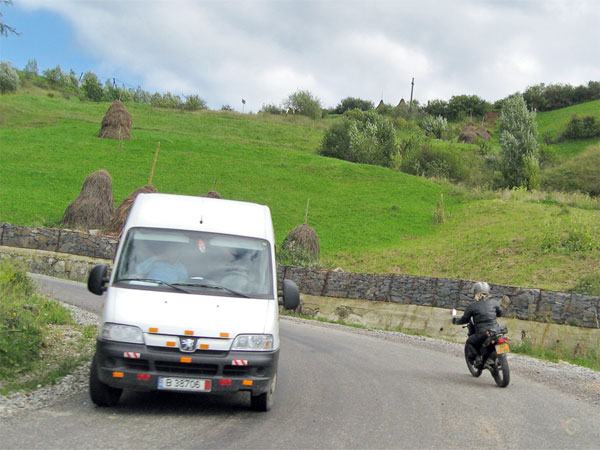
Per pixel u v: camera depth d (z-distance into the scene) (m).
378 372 10.64
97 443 5.55
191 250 7.66
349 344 14.51
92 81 121.25
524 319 16.19
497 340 9.92
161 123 81.44
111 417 6.57
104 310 6.82
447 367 11.88
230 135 77.31
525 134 55.56
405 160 61.12
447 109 132.38
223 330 6.68
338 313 20.72
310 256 29.11
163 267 7.43
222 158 57.69
